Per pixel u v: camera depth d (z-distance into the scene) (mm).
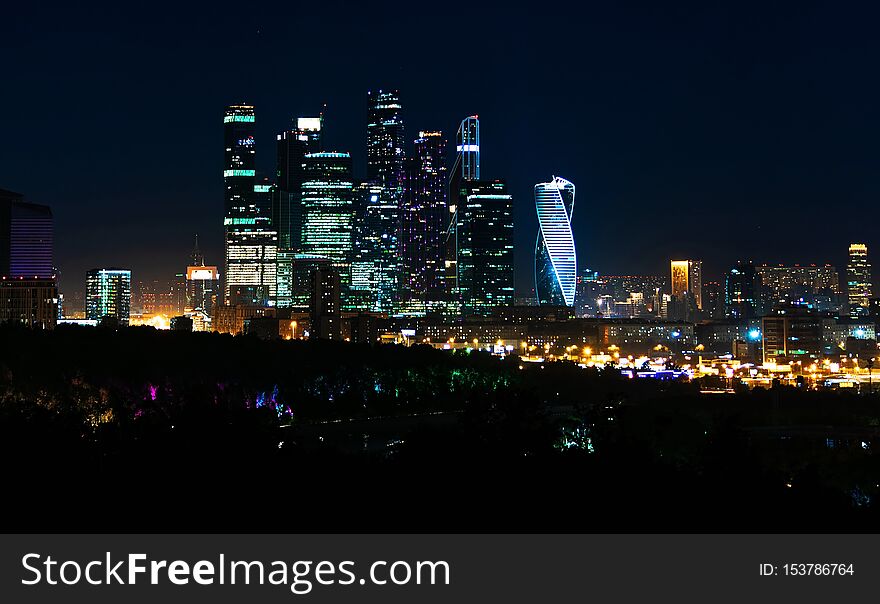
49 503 171750
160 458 197125
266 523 161375
